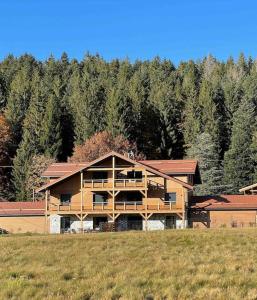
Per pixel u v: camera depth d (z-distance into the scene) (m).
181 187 58.25
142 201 59.16
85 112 97.44
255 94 112.25
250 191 66.50
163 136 100.81
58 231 58.69
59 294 16.31
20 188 83.44
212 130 99.38
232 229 34.06
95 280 18.00
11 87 124.06
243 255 22.78
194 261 21.48
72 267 21.06
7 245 28.62
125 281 17.69
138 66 161.75
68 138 99.50
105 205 58.41
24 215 59.78
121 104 96.44
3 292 16.66
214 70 158.38
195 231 32.59
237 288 16.19
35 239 30.77
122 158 57.78
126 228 57.44
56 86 122.06
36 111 96.81
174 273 19.00
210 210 58.12
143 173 58.88
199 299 15.19
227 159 86.62
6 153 92.44
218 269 19.23
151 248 25.92
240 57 170.38
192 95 111.12
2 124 95.81
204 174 83.06
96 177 59.56
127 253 24.56
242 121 94.50
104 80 127.38
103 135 88.00
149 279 18.05
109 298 15.56
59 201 59.81
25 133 91.31
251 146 86.62
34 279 18.81
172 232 32.47
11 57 165.75
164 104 104.38
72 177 60.00
